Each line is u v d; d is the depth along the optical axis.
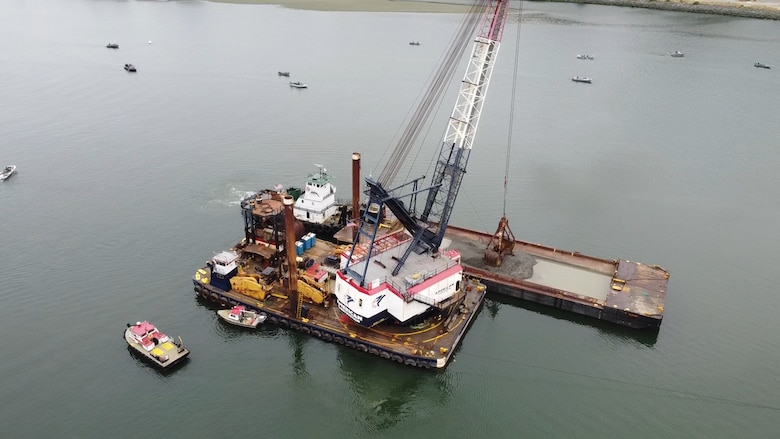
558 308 67.69
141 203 90.38
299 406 54.88
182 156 108.31
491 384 58.22
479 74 65.19
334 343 62.03
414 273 62.59
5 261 74.25
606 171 106.06
